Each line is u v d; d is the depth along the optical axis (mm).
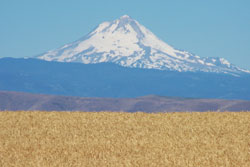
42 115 96188
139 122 89625
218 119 90812
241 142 75500
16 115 96375
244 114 95250
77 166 64438
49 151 71625
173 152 70125
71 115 96062
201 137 78562
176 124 87500
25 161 66938
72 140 77688
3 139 78688
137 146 73938
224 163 65188
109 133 81750
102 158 67938
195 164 64688
